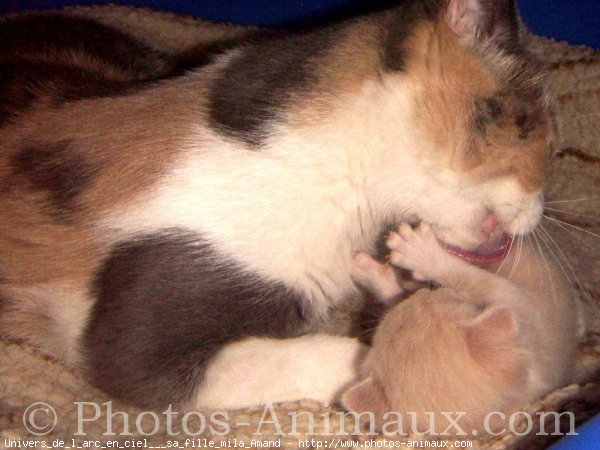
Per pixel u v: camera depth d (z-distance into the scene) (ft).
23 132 1.43
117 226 1.36
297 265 1.41
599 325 1.61
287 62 1.38
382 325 1.38
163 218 1.35
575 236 1.77
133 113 1.40
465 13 1.34
